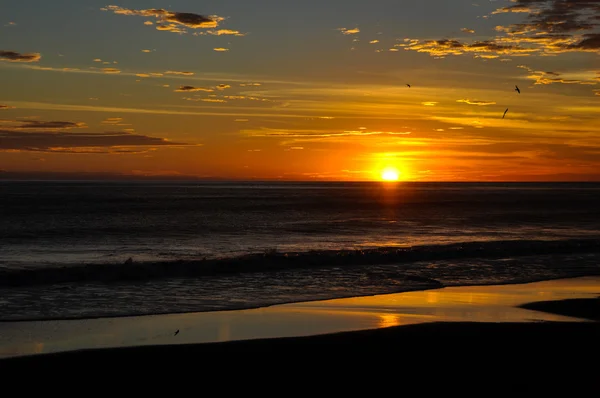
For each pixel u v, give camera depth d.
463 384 9.77
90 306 15.53
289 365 10.62
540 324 13.58
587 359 11.12
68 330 12.95
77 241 32.94
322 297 17.16
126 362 10.59
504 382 9.88
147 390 9.42
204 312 15.05
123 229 40.16
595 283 19.98
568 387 9.70
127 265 20.55
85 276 19.66
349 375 10.17
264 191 161.38
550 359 11.08
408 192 162.12
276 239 34.88
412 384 9.80
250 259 22.25
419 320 14.28
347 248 30.62
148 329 13.16
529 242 31.33
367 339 12.19
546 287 19.16
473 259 25.27
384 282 19.67
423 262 24.33
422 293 17.91
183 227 42.25
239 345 11.70
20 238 34.06
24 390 9.26
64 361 10.52
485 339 12.27
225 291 17.95
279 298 16.95
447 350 11.53
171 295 17.22
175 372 10.19
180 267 21.00
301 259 23.22
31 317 14.14
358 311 15.28
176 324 13.67
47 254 27.41
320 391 9.51
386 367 10.56
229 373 10.20
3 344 11.71
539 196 124.19
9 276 18.81
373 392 9.45
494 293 17.97
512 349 11.63
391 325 13.79
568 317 14.70
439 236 37.69
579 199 105.25
